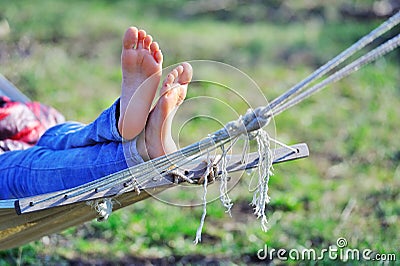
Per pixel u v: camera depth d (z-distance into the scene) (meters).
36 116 9.57
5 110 9.15
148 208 11.95
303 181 13.15
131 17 22.03
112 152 7.22
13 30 20.16
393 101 16.70
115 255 10.80
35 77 17.08
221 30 21.31
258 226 11.55
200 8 23.16
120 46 19.72
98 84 17.12
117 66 18.44
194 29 21.30
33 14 21.48
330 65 6.56
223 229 11.53
